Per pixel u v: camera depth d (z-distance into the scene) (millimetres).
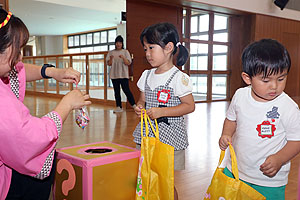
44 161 1096
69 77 1416
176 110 1565
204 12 7422
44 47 15789
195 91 7598
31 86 9297
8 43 950
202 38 7605
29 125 997
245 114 1307
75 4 8984
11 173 1157
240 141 1321
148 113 1497
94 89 7027
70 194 1341
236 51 8148
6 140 971
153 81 1709
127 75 5324
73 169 1309
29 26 12672
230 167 1390
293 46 8984
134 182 1412
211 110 5930
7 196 1170
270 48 1131
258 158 1269
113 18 10836
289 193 1904
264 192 1271
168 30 1615
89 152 1425
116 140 3232
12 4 8695
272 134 1242
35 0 8258
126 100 5922
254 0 7703
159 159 1328
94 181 1263
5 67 1006
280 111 1230
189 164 2490
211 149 2957
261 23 7953
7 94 994
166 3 6453
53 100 7539
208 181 2111
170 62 1712
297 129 1194
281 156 1170
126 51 5227
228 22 8102
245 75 1224
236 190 1065
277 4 5727
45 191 1235
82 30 13914
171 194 1289
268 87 1145
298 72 9242
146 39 1628
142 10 6145
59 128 1127
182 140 1623
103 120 4535
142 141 1360
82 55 7203
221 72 8070
